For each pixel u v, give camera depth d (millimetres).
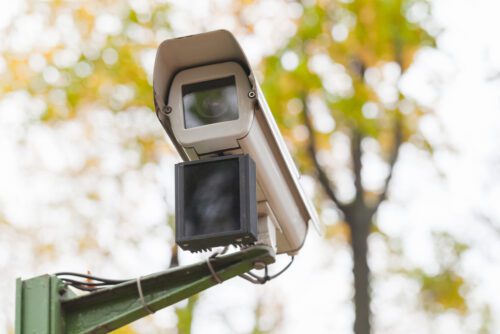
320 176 13266
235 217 5137
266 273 6215
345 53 13641
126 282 5711
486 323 19156
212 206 5168
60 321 5738
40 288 5770
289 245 6332
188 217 5164
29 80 14125
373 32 13664
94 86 13773
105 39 13906
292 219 6164
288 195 6043
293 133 13445
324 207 13484
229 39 5414
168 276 5668
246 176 5203
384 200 13367
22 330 5703
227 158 5250
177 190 5207
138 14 13906
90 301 5766
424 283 18266
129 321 5723
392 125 13672
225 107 5457
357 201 13133
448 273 18344
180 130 5453
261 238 5863
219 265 5613
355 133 13422
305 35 13586
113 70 13727
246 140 5410
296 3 13891
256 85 5434
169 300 5656
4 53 14297
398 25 13625
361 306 12383
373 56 13688
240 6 13922
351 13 13648
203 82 5500
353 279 12648
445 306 18641
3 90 14141
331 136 13469
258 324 15648
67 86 13859
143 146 13523
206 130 5426
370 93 13383
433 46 13773
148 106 13602
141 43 13891
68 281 5871
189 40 5414
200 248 5211
